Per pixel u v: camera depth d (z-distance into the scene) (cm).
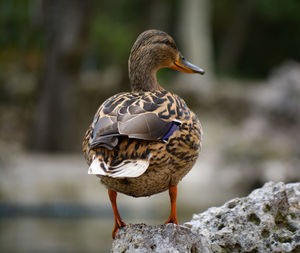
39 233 975
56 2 2094
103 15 3603
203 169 1698
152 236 429
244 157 1731
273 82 2255
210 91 2870
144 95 451
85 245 882
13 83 2709
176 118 432
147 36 564
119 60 3316
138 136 396
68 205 1232
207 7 3919
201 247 435
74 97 2155
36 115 2162
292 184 497
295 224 466
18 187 1259
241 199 481
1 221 1101
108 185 450
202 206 1213
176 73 3694
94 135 401
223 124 2630
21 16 2706
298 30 4375
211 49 4094
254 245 457
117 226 472
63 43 2091
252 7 4238
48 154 2053
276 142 1869
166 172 428
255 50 4506
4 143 2105
